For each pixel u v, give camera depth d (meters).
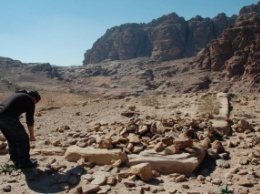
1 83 121.81
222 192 5.74
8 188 6.02
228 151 7.91
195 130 9.12
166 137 7.38
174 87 129.25
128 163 6.84
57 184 6.27
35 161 7.08
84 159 7.19
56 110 15.94
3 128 6.82
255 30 124.88
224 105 14.30
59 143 8.73
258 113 13.26
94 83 157.88
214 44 133.00
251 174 6.50
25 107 6.78
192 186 6.12
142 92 134.00
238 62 120.31
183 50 197.62
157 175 6.53
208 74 131.25
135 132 7.95
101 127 10.07
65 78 170.12
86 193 5.80
